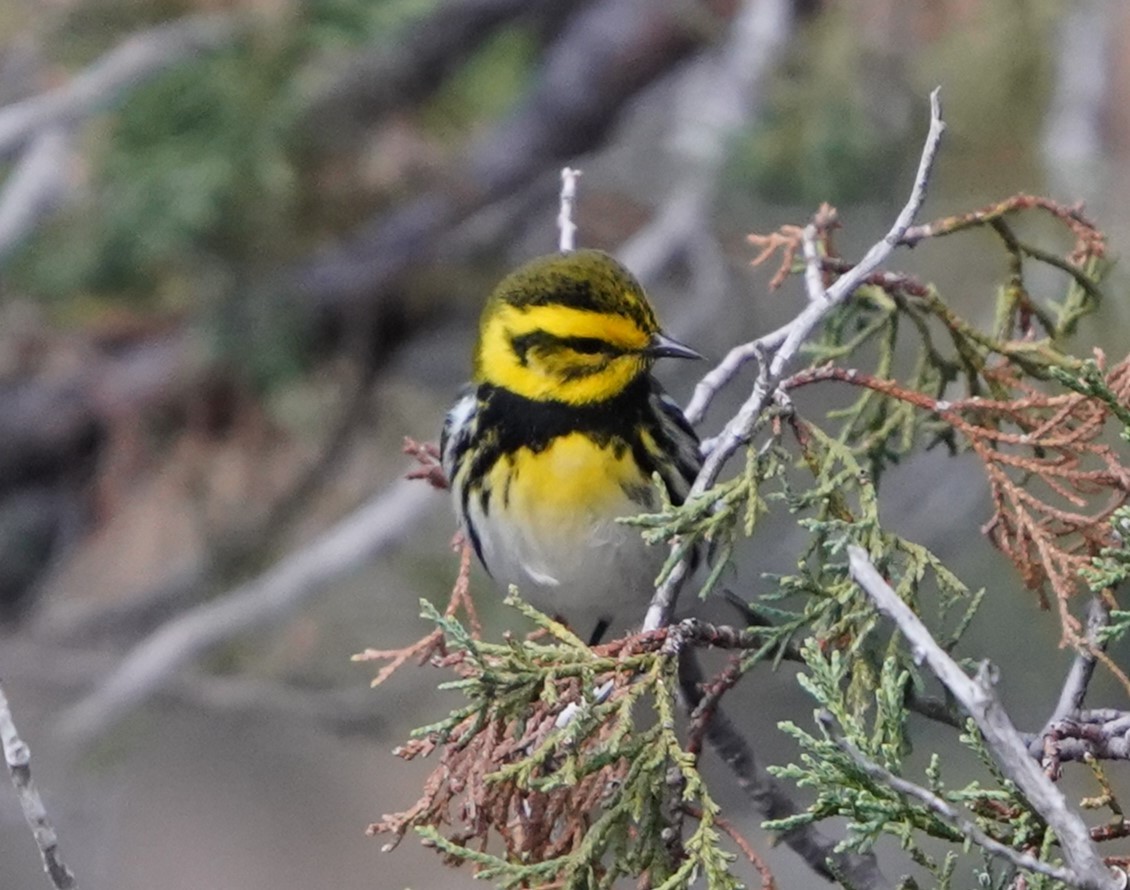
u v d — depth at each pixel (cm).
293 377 1555
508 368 826
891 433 742
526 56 1750
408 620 1541
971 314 1216
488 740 581
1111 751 585
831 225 775
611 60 1666
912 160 1337
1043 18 1244
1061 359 720
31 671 1580
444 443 861
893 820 538
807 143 1352
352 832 1745
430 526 1528
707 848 554
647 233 1462
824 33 1348
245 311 1552
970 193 1234
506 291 838
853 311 762
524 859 591
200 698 1499
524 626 1345
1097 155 1210
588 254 843
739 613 801
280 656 1548
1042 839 548
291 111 1426
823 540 639
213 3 1387
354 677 1542
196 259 1543
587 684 573
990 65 1249
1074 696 605
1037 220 1200
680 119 1470
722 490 619
